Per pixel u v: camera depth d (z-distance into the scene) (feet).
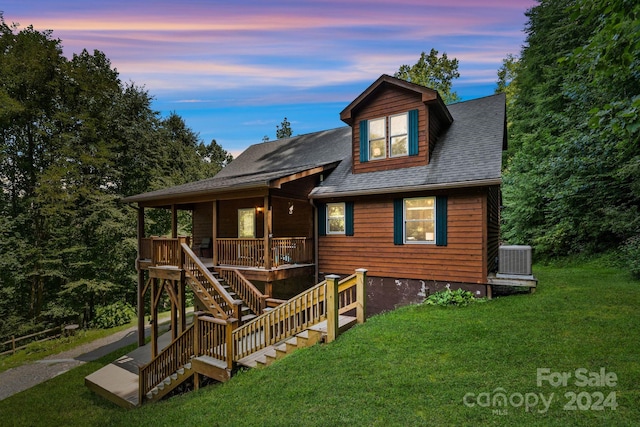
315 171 33.88
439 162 30.37
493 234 34.14
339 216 34.58
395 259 30.60
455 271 27.68
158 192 39.75
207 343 21.86
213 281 27.30
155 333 33.42
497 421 11.21
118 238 60.29
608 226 37.42
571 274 34.06
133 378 28.94
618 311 20.42
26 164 53.62
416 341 18.47
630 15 13.01
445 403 12.53
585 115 35.70
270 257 30.71
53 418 23.61
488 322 20.33
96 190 58.95
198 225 49.73
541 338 17.22
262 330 26.37
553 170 42.04
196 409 16.05
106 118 62.18
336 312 20.07
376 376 15.15
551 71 52.49
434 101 30.50
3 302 49.49
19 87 51.57
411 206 30.42
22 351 41.06
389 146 33.19
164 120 84.23
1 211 52.44
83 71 58.03
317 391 14.67
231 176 46.19
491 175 25.45
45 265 52.44
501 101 36.70
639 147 20.10
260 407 14.44
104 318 52.70
